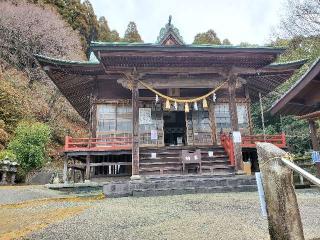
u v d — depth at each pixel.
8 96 27.77
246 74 14.96
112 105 16.91
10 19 33.75
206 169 13.16
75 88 18.12
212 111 17.25
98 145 15.87
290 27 28.78
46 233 5.14
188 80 14.39
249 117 17.75
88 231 5.21
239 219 5.81
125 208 7.68
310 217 5.85
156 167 13.08
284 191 3.11
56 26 36.84
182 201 8.61
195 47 12.29
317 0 26.06
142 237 4.66
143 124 16.50
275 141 16.06
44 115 31.48
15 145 19.14
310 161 16.53
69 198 10.16
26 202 9.52
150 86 14.16
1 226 5.93
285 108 11.58
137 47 12.19
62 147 30.19
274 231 3.12
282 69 16.47
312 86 9.86
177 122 22.81
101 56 12.45
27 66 34.84
